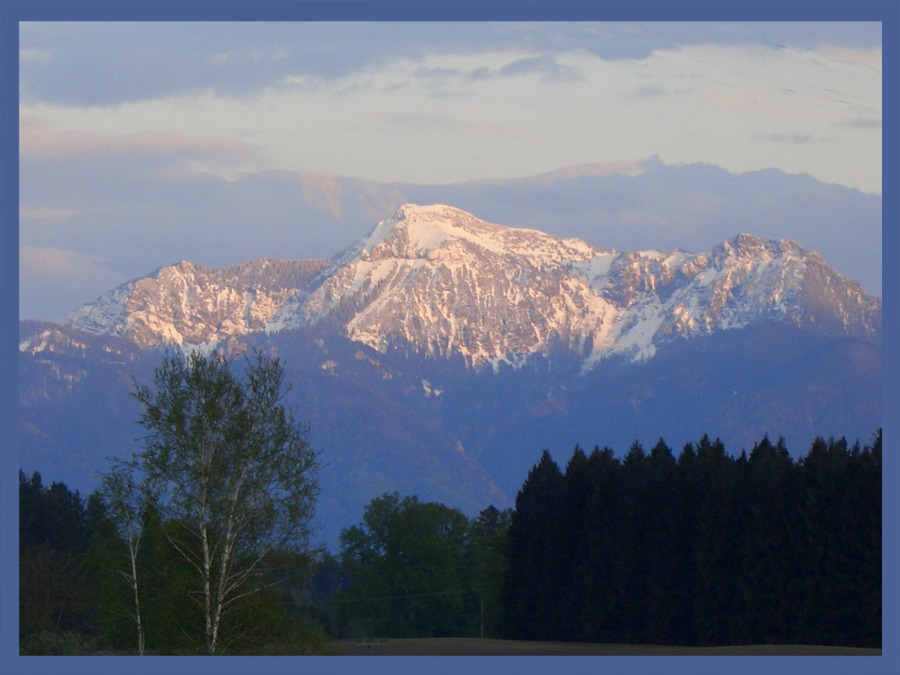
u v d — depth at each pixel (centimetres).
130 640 16938
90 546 19850
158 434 15375
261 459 15362
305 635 15912
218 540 15125
